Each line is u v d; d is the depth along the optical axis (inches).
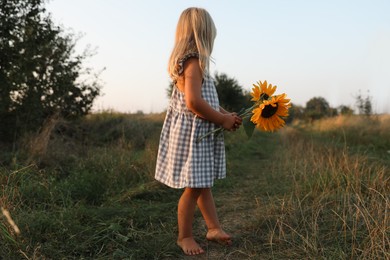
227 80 663.8
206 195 116.5
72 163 218.7
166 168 109.7
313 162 217.0
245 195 179.9
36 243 107.7
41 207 138.9
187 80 102.5
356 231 113.7
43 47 301.7
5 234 104.0
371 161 236.1
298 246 108.2
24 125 276.2
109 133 333.7
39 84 304.3
